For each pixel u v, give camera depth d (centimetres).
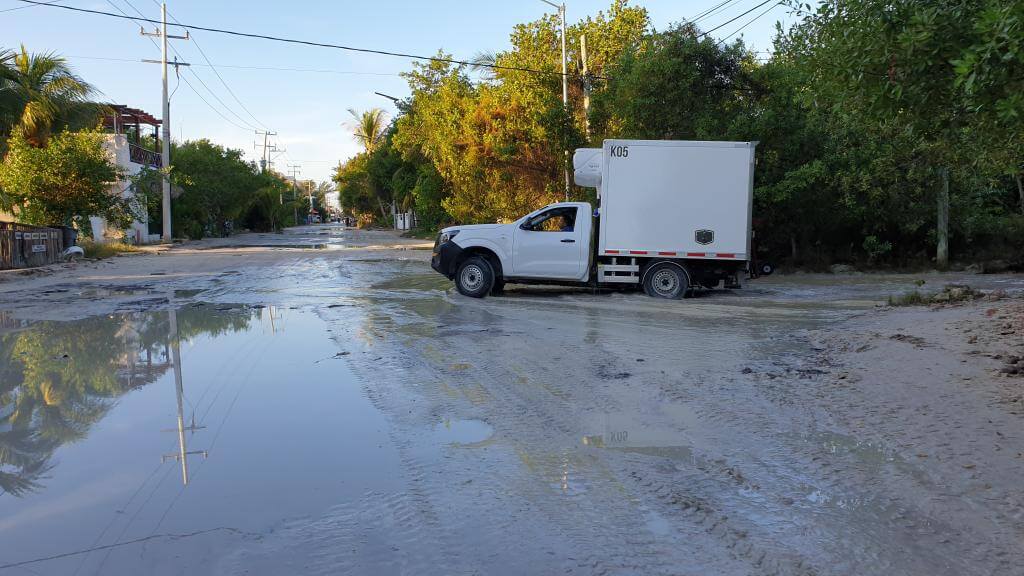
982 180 2141
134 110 4353
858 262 2275
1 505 417
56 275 1989
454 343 941
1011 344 815
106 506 414
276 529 385
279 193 8519
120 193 3120
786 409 614
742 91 2047
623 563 345
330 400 652
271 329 1052
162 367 793
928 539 367
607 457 499
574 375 752
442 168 3378
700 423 578
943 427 543
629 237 1505
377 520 396
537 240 1500
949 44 650
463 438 543
